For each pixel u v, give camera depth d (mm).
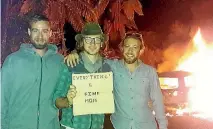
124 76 4293
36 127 4055
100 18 12859
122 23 11875
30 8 8961
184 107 8773
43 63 4066
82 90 4164
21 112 4023
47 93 4070
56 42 9859
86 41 4094
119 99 4312
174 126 7312
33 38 4012
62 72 4145
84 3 9727
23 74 3982
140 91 4297
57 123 4277
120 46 4402
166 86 9547
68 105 4090
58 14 9359
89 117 4207
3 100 3971
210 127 7246
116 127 4340
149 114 4375
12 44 9117
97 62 4246
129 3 10820
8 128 4078
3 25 8914
